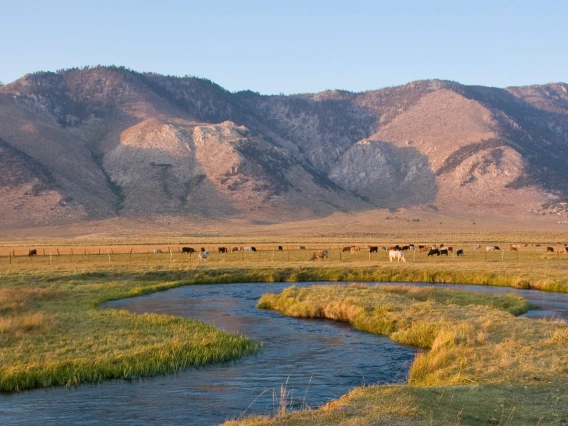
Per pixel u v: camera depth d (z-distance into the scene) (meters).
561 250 71.06
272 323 27.23
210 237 136.12
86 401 14.66
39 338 21.00
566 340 18.73
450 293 33.16
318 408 13.36
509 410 12.09
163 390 15.67
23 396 15.09
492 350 17.86
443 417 11.44
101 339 20.86
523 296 36.34
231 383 16.44
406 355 20.20
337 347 21.58
